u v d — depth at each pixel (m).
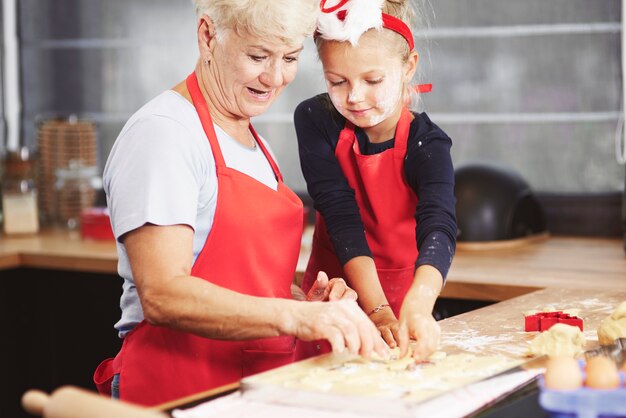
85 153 3.93
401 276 2.13
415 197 2.06
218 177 1.71
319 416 1.32
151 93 4.02
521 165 3.51
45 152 3.94
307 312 1.51
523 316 1.92
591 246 3.21
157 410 1.38
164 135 1.63
